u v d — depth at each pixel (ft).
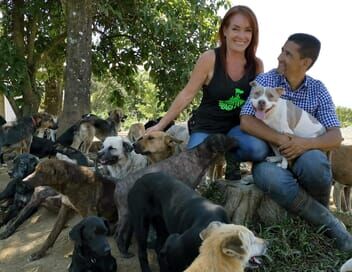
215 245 4.61
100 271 6.22
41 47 19.62
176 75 17.74
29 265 7.22
